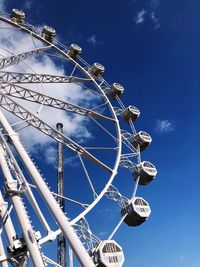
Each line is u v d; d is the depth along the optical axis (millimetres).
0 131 20484
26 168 18766
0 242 20781
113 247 19828
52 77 26578
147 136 30656
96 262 19328
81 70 31109
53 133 22719
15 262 18000
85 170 22781
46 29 32125
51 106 24688
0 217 19500
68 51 33688
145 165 27766
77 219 20047
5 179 18984
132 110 32250
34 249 16312
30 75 24906
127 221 24203
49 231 17984
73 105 25703
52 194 17547
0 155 19828
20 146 19594
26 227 16969
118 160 25312
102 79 34156
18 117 21891
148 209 24094
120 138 26953
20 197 18297
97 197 21844
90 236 20156
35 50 27766
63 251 32594
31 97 23828
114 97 34188
